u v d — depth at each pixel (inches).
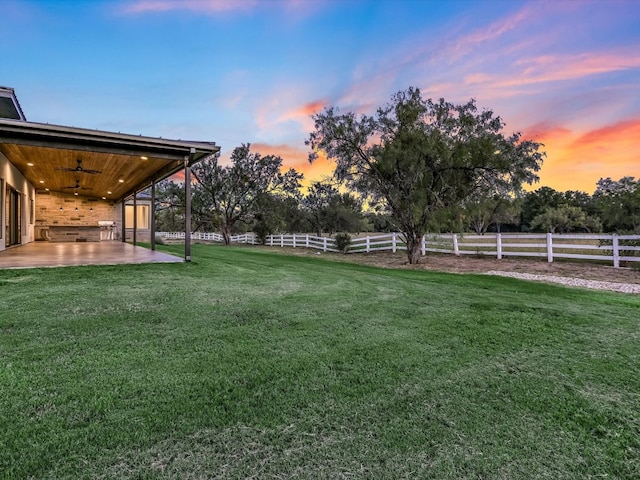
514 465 61.7
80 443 63.0
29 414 71.2
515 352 116.1
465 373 98.7
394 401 81.9
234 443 64.9
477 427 72.8
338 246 661.9
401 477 57.8
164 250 461.1
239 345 113.1
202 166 988.6
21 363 94.3
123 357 100.3
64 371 90.4
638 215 820.6
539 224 1552.7
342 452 63.4
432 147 398.0
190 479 55.6
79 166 359.9
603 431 72.9
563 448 66.9
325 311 158.7
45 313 138.2
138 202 797.2
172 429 68.3
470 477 58.4
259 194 1021.8
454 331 135.9
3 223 355.9
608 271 351.3
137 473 56.4
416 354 111.1
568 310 178.5
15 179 400.8
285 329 130.6
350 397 83.0
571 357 113.3
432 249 538.3
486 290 239.5
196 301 166.7
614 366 106.8
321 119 464.4
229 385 86.5
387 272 351.6
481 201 416.5
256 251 672.4
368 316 153.3
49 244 501.7
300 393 83.9
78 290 179.3
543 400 85.0
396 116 433.1
